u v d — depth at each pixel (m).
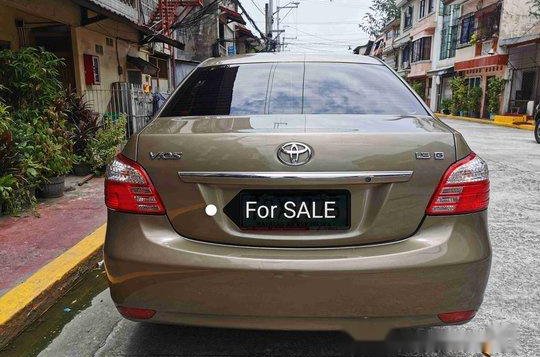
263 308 1.81
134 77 11.75
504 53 20.81
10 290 2.83
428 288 1.80
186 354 2.30
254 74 2.63
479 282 1.87
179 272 1.81
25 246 3.64
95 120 6.66
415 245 1.82
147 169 1.90
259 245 1.85
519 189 6.25
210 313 1.84
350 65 2.75
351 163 1.82
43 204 4.95
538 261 3.58
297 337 2.44
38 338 2.53
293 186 1.83
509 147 10.95
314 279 1.77
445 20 29.17
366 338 1.86
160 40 11.41
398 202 1.84
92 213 4.59
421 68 32.19
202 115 2.33
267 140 1.84
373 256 1.79
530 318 2.66
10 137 4.35
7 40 7.44
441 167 1.87
